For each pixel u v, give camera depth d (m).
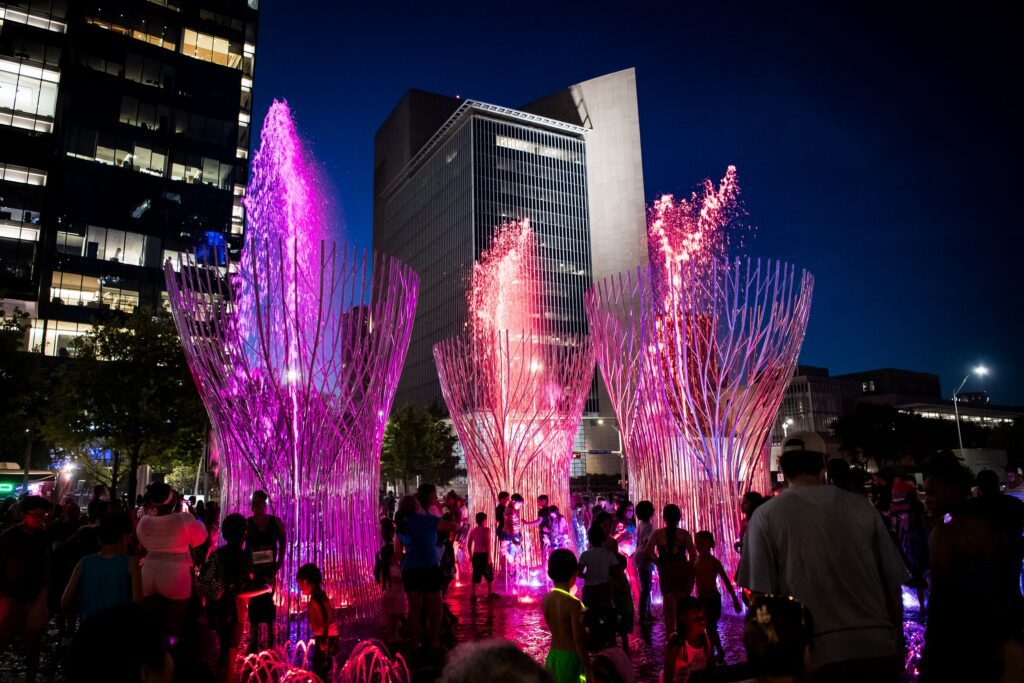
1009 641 3.04
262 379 8.25
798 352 9.51
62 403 21.72
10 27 39.50
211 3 47.62
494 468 12.07
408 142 106.88
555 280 85.25
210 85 46.03
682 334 9.57
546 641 7.68
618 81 93.25
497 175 85.69
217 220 44.53
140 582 4.99
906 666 6.12
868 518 3.02
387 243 108.75
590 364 12.72
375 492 9.12
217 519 9.14
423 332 90.81
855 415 62.50
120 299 40.00
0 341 20.27
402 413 55.09
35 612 5.93
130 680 1.41
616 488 59.34
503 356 12.34
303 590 6.29
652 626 8.27
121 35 43.28
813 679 2.79
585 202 90.44
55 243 38.88
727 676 5.06
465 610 9.62
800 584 2.90
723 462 9.23
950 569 3.27
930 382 115.31
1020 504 4.32
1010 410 130.62
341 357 8.59
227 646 5.84
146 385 22.12
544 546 11.35
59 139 39.97
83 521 10.48
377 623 8.45
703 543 6.57
